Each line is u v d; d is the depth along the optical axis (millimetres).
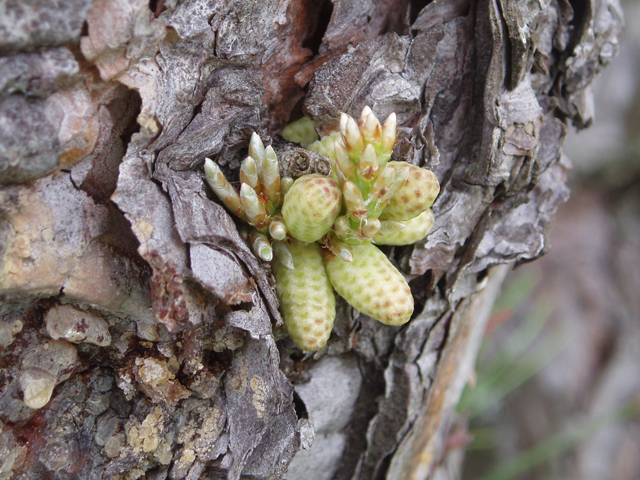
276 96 92
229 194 81
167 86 77
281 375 82
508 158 92
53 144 71
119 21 70
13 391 77
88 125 73
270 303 82
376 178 80
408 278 97
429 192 81
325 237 86
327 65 88
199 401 85
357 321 97
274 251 85
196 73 80
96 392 83
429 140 91
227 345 83
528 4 87
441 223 94
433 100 90
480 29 88
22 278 73
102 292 78
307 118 95
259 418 83
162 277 75
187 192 79
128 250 79
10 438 78
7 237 72
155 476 85
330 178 83
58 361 79
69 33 68
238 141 85
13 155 69
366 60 88
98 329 80
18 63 67
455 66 91
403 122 91
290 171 85
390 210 83
